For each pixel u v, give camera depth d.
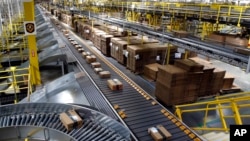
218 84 10.49
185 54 11.73
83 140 3.51
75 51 13.30
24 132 3.77
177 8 16.64
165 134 4.76
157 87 9.73
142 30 10.91
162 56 12.91
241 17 10.80
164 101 9.26
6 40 17.31
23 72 11.51
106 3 26.00
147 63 12.64
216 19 12.20
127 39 14.82
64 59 11.80
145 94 7.05
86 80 8.24
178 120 5.55
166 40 8.98
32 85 10.37
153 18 19.73
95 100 6.61
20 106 4.12
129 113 5.89
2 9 19.48
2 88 10.35
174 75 8.58
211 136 7.15
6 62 14.59
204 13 13.44
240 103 9.81
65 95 7.34
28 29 9.44
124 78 8.53
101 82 8.02
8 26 19.73
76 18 26.05
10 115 4.01
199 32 18.56
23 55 15.15
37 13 35.94
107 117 4.00
